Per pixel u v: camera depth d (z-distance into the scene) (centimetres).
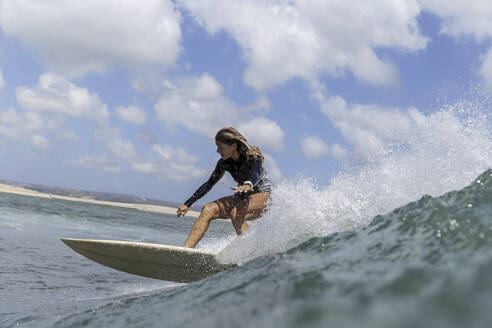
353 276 170
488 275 126
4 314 323
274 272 228
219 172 417
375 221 275
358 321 111
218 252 353
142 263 357
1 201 2658
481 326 98
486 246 171
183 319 182
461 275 130
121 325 215
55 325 264
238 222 399
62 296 396
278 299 165
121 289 438
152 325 190
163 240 1493
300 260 247
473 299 112
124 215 4066
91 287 450
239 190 388
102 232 1456
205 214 383
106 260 359
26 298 381
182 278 370
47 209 2545
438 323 103
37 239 881
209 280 271
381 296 128
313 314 126
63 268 561
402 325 104
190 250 349
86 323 248
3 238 798
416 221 237
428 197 271
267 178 420
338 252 240
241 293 204
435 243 195
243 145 403
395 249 206
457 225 205
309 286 170
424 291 125
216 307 189
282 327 124
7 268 509
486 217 205
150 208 11700
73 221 1819
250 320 143
